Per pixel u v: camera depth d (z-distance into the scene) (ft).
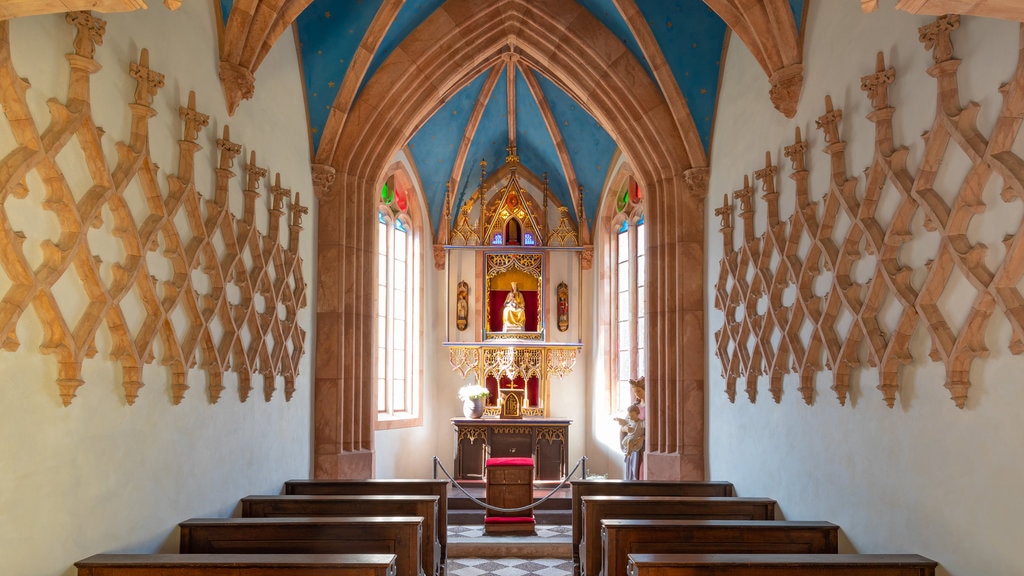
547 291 55.36
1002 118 15.79
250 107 28.58
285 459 32.22
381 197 48.73
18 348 15.81
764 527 22.13
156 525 21.17
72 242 17.16
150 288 20.43
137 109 19.99
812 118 25.45
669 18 34.60
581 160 53.42
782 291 27.50
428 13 37.93
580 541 31.30
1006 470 15.94
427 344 53.62
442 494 31.19
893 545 20.01
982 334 16.79
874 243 20.65
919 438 18.99
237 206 27.09
